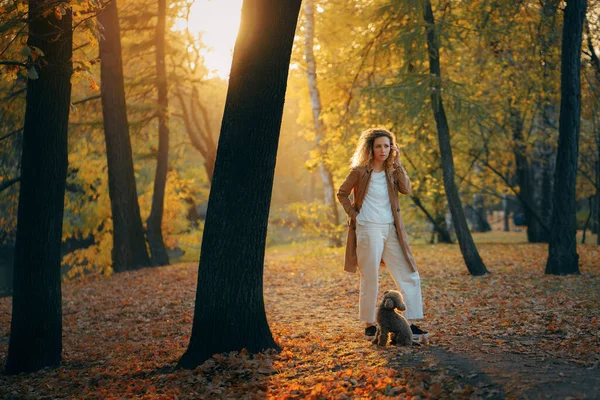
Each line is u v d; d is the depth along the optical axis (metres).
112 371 6.36
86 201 19.91
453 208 12.06
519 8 12.43
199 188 29.03
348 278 12.44
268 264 16.88
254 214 5.80
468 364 4.77
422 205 22.23
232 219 5.77
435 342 5.77
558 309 7.41
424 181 19.81
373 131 5.77
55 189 6.93
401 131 13.20
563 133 11.15
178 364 5.88
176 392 5.06
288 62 5.79
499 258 14.92
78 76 6.69
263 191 5.83
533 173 20.89
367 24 14.02
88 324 9.78
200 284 5.89
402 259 5.78
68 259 19.45
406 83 11.42
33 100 6.74
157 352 7.04
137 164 22.23
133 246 17.23
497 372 4.51
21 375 6.75
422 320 7.39
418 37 11.31
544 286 9.62
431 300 9.05
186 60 20.72
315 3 16.89
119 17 17.52
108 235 19.64
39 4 6.03
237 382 5.14
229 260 5.77
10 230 17.62
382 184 5.78
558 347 5.35
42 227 6.91
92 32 6.59
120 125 16.78
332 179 20.92
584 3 11.00
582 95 14.88
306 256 18.66
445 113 13.38
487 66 14.98
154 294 12.14
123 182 17.03
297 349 5.95
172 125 26.78
